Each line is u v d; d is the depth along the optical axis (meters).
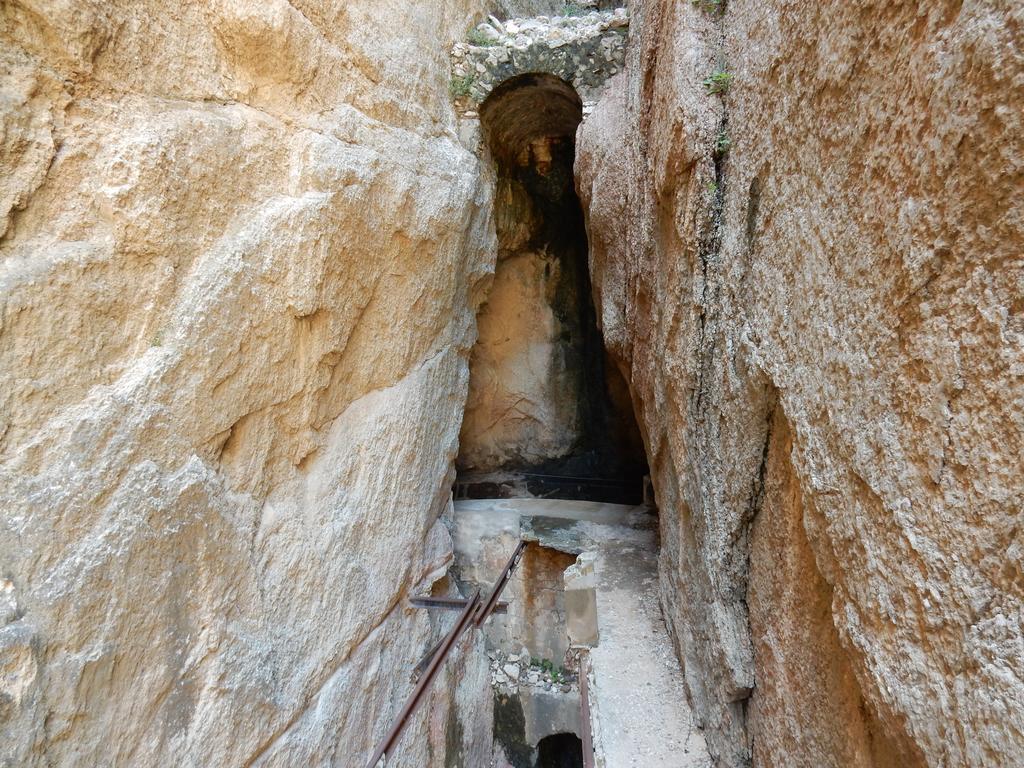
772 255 1.88
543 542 5.70
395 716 3.89
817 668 1.67
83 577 2.02
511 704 5.96
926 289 1.10
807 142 1.63
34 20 2.03
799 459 1.58
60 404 2.06
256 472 2.94
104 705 2.08
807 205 1.62
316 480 3.37
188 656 2.42
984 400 0.95
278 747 2.84
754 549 2.18
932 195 1.08
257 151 2.90
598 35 5.01
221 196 2.69
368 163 3.58
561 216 7.85
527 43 5.09
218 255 2.65
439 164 4.45
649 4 3.60
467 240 4.96
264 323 2.88
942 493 1.04
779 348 1.77
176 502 2.38
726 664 2.34
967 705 0.94
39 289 2.00
